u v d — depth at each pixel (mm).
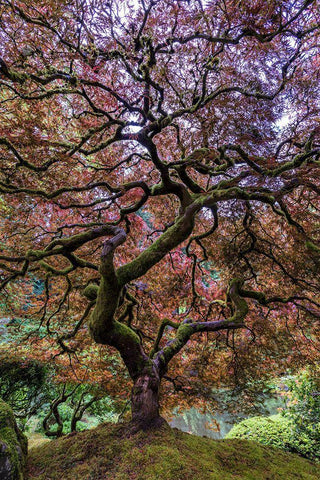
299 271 4754
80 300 5148
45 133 3012
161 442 2256
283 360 5109
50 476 1972
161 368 2871
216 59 2834
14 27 2264
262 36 2244
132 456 2080
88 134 3141
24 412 5582
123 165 4906
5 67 2242
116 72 2795
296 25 2324
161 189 3430
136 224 5320
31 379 5305
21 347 5590
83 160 4484
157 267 5523
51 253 2992
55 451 2297
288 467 2516
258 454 2656
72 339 4879
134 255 5238
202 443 2590
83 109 3615
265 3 1949
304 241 4145
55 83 3422
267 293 5262
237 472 2201
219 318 5094
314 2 2039
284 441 5312
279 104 2879
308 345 4883
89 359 5137
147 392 2600
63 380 4668
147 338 4977
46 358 4969
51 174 3412
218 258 5418
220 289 5617
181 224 3010
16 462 1866
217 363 5125
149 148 2988
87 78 2648
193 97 3430
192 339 5129
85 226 3893
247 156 2830
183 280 5680
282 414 6312
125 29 2709
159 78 3234
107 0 2334
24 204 4004
